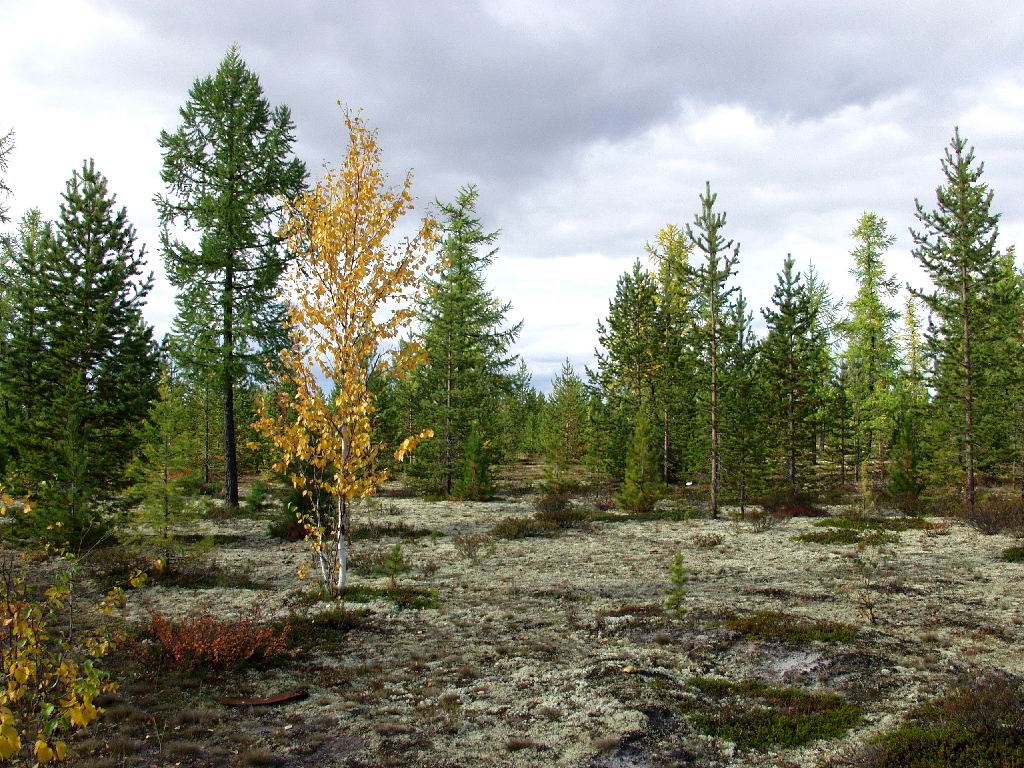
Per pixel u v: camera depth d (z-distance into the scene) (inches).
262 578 557.0
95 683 198.4
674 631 391.5
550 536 802.8
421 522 911.7
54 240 765.9
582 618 425.4
